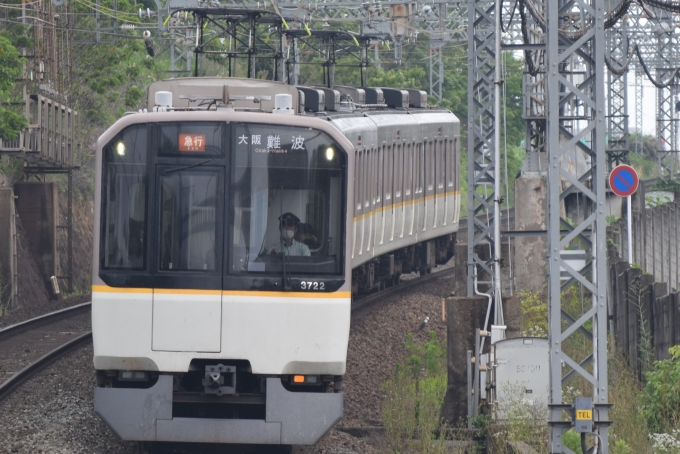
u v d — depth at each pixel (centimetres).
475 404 4791
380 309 8362
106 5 12262
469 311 5144
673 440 3862
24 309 9344
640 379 5300
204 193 3931
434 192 9831
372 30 12244
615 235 8162
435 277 10519
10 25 10825
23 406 4753
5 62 9156
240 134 3944
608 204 11131
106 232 3925
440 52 16988
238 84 4575
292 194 3959
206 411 4053
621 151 13088
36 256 10706
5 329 7138
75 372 5603
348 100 8194
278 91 4575
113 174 3938
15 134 8956
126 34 12750
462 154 19475
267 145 3953
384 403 5409
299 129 3972
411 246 9806
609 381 4997
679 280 8612
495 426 4381
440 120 10075
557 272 3647
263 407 4075
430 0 12138
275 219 3944
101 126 13862
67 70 11919
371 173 7875
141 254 3916
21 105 10438
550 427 3672
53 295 10625
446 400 5069
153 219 3919
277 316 3906
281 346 3909
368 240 7862
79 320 8206
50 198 10769
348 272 3969
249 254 3922
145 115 3941
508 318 5359
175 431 3875
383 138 8250
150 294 3897
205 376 3894
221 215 3922
